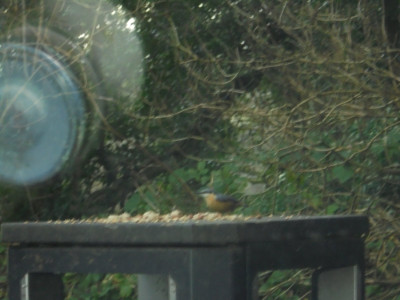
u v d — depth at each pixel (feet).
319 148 65.46
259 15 77.61
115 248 32.99
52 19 76.07
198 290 31.22
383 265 64.08
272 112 66.39
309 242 33.17
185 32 80.23
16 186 75.92
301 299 63.05
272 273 63.52
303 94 66.64
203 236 31.04
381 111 64.49
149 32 79.25
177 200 70.33
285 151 65.57
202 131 76.59
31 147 75.77
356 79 64.08
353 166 63.82
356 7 76.43
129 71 78.59
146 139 78.79
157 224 31.96
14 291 35.19
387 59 66.64
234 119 70.64
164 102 77.30
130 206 71.20
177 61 75.36
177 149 75.25
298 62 67.97
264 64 73.97
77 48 75.92
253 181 66.64
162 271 31.99
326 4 73.31
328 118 64.34
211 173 69.92
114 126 78.43
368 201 66.33
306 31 67.77
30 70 74.69
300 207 65.41
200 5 81.15
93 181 79.20
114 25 78.38
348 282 35.70
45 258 34.47
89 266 33.47
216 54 81.15
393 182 64.75
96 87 77.61
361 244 35.37
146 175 78.79
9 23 75.31
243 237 30.96
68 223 34.40
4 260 71.77
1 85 74.54
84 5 74.54
